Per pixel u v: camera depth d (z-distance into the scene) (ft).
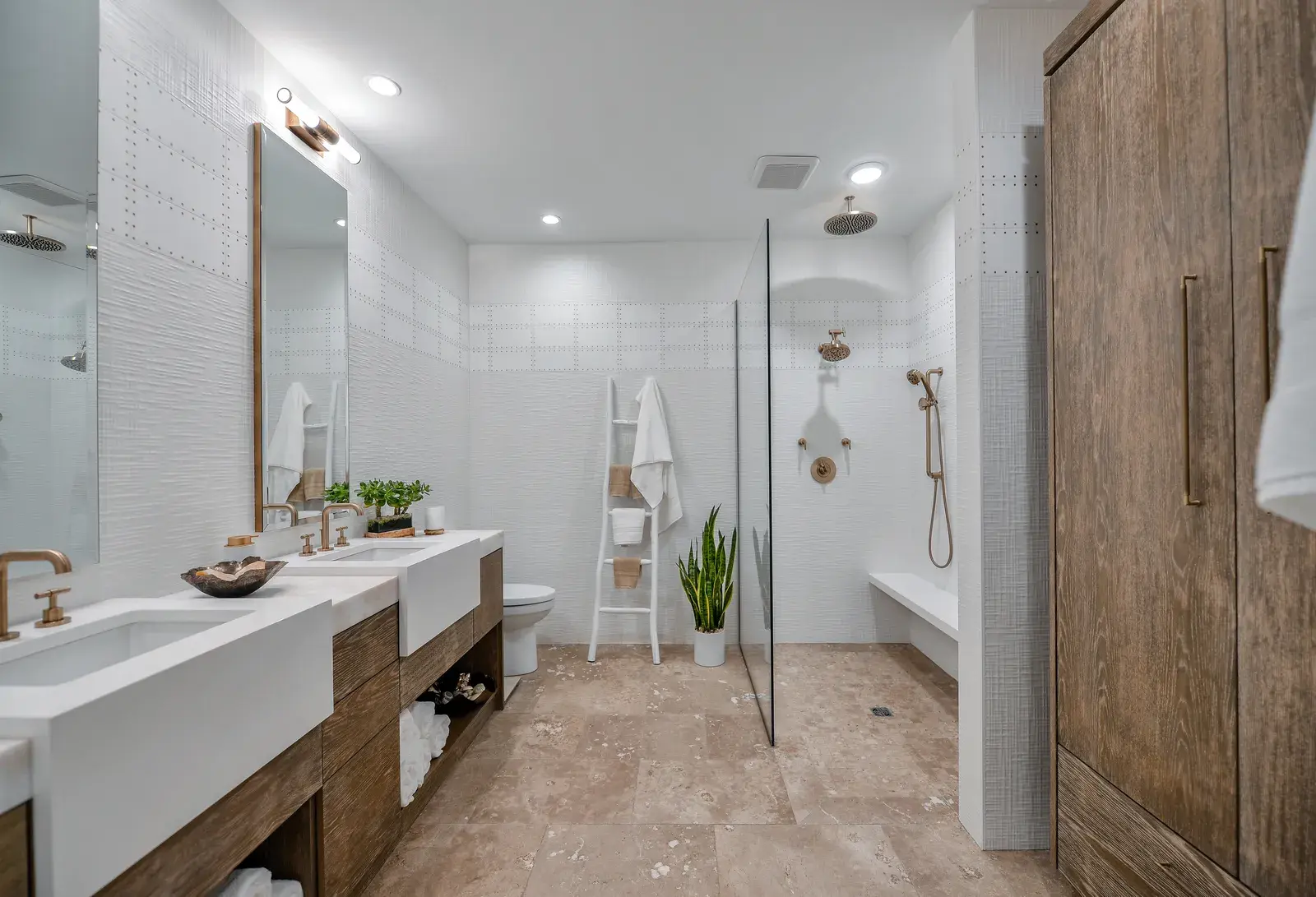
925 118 7.39
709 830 5.90
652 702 9.04
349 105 7.00
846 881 5.18
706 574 10.73
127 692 2.66
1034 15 5.61
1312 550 3.00
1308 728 3.03
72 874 2.41
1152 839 4.04
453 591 6.80
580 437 11.76
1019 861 5.44
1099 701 4.57
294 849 4.29
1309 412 1.57
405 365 8.97
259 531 5.63
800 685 9.70
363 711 4.98
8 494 3.52
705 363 11.75
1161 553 3.92
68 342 3.87
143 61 4.48
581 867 5.35
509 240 11.55
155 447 4.57
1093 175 4.52
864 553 11.77
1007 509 5.60
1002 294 5.60
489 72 6.42
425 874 5.26
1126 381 4.20
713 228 11.01
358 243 7.67
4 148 3.51
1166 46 3.79
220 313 5.25
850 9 5.54
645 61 6.26
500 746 7.66
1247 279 3.27
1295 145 2.99
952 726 8.23
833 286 11.77
